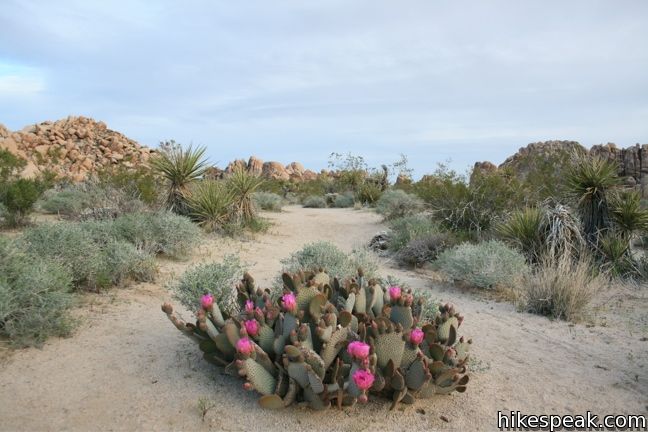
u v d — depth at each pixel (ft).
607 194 35.55
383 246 40.86
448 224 43.01
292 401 12.53
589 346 18.20
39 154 78.02
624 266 31.45
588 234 33.53
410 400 12.51
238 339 12.96
